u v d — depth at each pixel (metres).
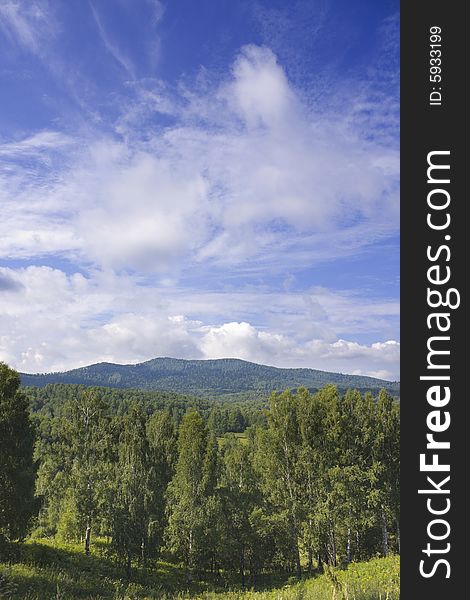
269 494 43.53
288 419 42.94
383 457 42.16
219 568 43.12
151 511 36.78
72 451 41.41
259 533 39.84
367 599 10.38
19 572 22.95
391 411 43.00
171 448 51.78
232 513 40.25
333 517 38.00
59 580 23.78
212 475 44.88
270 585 36.50
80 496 36.06
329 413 42.69
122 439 50.97
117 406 164.25
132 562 36.22
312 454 41.50
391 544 45.22
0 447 25.27
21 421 26.30
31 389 160.88
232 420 164.50
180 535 37.84
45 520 49.34
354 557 44.53
